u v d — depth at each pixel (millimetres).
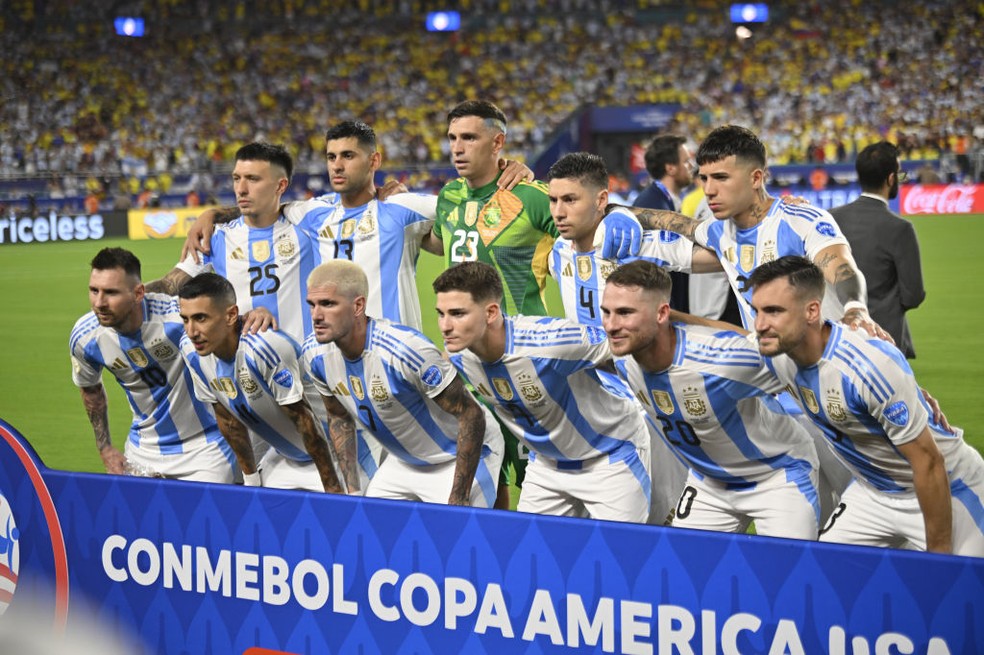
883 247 5641
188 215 28547
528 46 40125
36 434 8141
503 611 3389
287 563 3688
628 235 5039
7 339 12930
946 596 2857
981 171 29094
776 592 3045
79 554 4047
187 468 5398
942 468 3652
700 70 38250
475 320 4145
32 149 34156
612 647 3256
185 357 4953
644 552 3186
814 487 4281
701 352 3947
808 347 3686
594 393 4449
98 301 4945
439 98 38344
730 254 4781
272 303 5809
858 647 2971
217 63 39406
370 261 5723
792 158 33000
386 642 3572
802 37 38906
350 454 4773
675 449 4375
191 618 3873
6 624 2445
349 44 40594
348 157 5602
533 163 35656
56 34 40281
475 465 4418
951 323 12211
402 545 3504
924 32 37375
